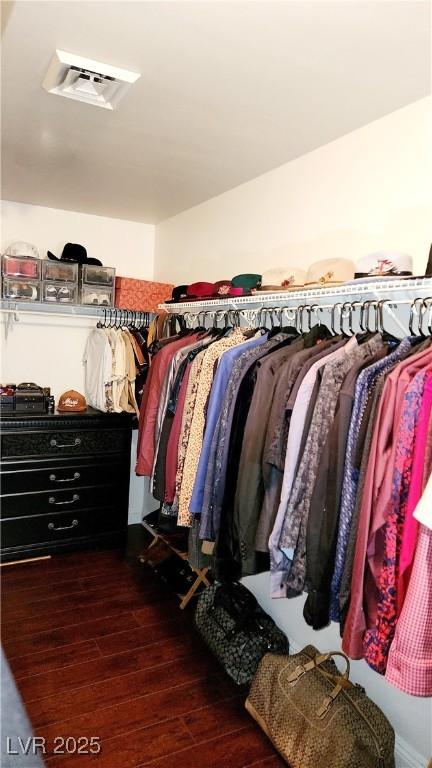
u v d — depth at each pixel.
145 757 1.62
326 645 1.97
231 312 2.39
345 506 1.27
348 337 1.63
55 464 2.96
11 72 1.64
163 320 3.04
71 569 2.91
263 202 2.47
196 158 2.32
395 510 1.12
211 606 2.19
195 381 2.03
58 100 1.82
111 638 2.26
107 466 3.12
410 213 1.69
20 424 2.82
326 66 1.50
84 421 3.01
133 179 2.68
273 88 1.65
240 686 1.96
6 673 1.99
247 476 1.55
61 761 1.58
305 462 1.40
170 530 2.29
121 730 1.72
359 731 1.47
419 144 1.66
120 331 3.21
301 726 1.56
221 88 1.67
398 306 1.70
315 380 1.43
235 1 1.22
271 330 1.97
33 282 3.00
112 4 1.27
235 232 2.71
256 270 2.52
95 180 2.74
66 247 3.13
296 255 2.24
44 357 3.37
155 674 2.03
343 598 1.25
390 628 1.13
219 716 1.81
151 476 2.37
